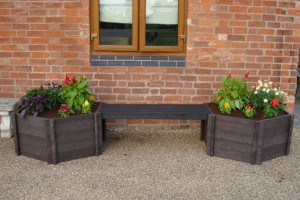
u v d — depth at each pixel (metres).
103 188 3.29
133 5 4.48
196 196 3.18
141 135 4.69
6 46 4.52
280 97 4.14
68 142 3.83
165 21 4.57
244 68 4.68
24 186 3.30
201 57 4.62
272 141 3.94
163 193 3.22
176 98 4.71
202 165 3.81
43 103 3.92
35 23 4.46
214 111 4.15
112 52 4.61
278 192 3.27
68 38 4.50
